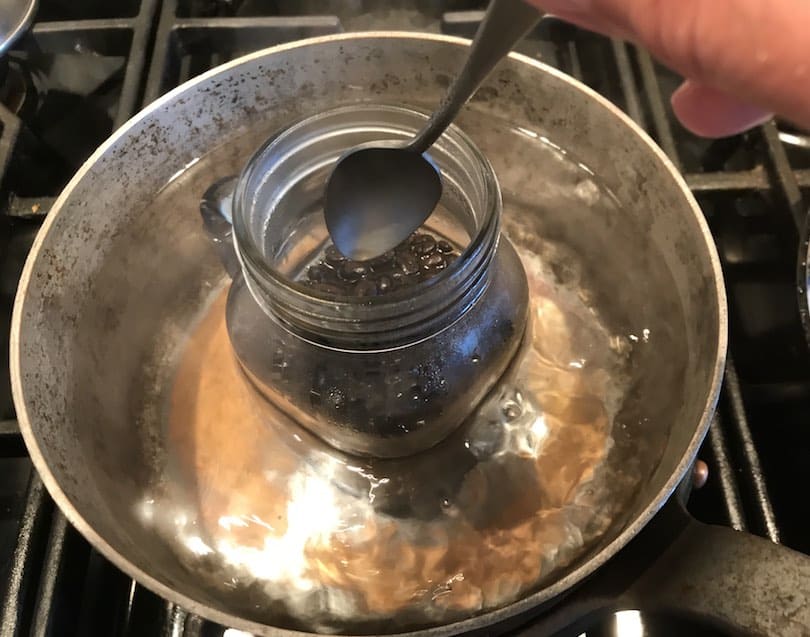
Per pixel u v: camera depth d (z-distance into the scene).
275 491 0.35
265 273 0.29
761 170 0.45
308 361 0.33
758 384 0.41
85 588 0.34
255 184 0.32
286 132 0.33
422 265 0.34
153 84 0.47
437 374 0.33
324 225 0.37
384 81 0.42
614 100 0.49
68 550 0.33
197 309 0.40
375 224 0.33
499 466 0.36
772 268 0.45
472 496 0.35
